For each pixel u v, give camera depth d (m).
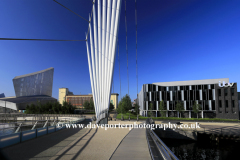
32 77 112.88
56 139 9.95
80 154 6.45
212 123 31.16
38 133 10.99
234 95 40.06
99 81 24.38
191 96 45.09
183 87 46.19
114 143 8.72
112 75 21.17
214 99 42.53
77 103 114.88
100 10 24.59
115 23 20.84
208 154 19.03
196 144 22.50
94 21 25.92
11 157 6.04
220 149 20.58
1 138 7.59
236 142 20.91
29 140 9.56
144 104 49.41
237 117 39.06
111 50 21.48
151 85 49.16
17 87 104.56
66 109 58.97
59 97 126.44
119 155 6.29
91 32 27.50
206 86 43.88
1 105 75.88
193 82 45.44
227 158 17.97
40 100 80.25
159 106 45.88
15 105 72.88
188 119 38.25
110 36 21.61
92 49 27.27
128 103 51.59
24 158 5.91
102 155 6.30
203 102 43.69
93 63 27.12
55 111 59.56
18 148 7.49
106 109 21.30
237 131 22.67
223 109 40.78
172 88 47.22
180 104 43.44
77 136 11.18
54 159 5.80
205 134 23.34
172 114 46.53
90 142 8.98
